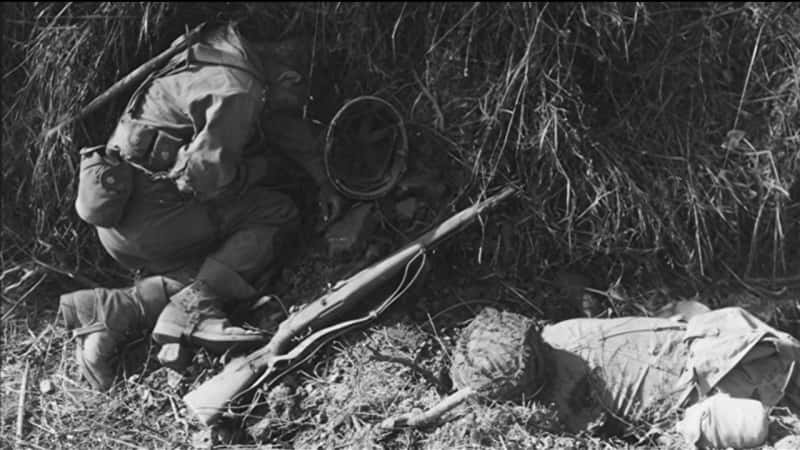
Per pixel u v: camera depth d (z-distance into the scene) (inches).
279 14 145.4
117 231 133.7
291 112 137.9
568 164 135.5
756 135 138.2
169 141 130.8
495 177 136.3
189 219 133.7
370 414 124.8
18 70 147.5
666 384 122.5
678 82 139.9
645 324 126.8
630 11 138.3
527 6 136.9
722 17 140.3
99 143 144.4
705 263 137.6
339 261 135.8
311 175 139.5
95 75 143.1
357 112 142.3
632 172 137.3
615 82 140.6
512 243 136.8
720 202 136.3
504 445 116.7
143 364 135.9
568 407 122.0
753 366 119.0
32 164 145.7
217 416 125.8
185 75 131.1
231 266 134.6
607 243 135.6
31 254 147.3
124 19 142.7
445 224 133.3
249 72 131.0
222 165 127.6
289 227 138.2
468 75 138.9
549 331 127.7
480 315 124.2
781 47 138.8
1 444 127.4
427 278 136.3
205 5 145.9
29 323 144.2
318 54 143.6
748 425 114.3
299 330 130.2
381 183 137.3
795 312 136.3
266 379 128.9
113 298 135.4
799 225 139.4
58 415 132.6
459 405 120.3
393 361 126.4
